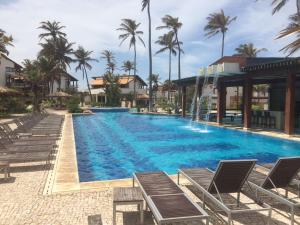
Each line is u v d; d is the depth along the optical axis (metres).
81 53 63.78
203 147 14.54
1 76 47.59
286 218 5.30
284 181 6.00
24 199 6.04
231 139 16.86
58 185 6.88
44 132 14.52
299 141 14.36
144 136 18.16
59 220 5.07
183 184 7.15
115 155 12.66
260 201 5.62
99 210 5.52
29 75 41.69
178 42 49.84
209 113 27.58
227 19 53.00
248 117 19.38
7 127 13.88
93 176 9.48
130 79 70.25
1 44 30.58
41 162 9.27
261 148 14.33
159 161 11.59
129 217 5.26
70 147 11.72
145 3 44.41
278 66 16.02
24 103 38.12
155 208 4.45
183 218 4.13
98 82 74.38
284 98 22.69
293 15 22.86
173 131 20.39
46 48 54.56
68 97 47.34
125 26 53.09
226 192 5.61
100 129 21.72
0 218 5.13
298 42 12.88
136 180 5.95
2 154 9.05
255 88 49.56
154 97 65.12
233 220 5.18
